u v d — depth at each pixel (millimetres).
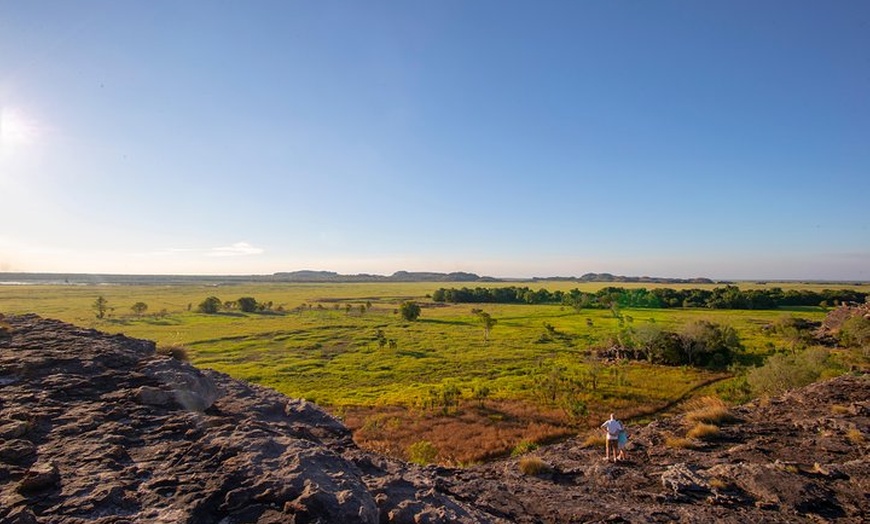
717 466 14008
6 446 7152
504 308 153250
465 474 13219
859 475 13000
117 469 7035
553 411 39406
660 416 38062
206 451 7699
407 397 45406
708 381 51438
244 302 137000
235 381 12695
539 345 80938
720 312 131250
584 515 10453
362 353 75125
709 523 10703
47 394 9297
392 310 144625
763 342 76250
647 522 10414
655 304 153375
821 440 16281
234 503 6395
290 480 6820
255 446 7754
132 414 8961
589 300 158000
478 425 35250
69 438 7824
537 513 10453
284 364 65625
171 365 11312
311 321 114812
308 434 10000
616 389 47188
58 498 6164
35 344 12008
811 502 11680
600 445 18719
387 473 9484
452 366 64250
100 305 108250
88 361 11047
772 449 15891
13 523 5410
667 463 15422
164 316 119688
